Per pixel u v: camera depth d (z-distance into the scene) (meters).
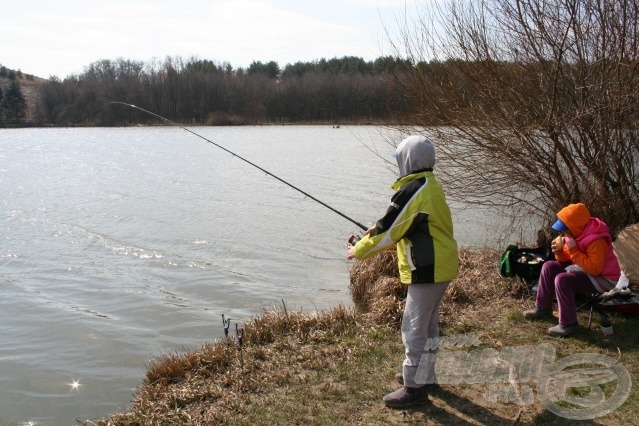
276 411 4.02
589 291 4.82
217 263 10.55
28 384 6.01
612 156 6.02
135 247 11.88
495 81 6.12
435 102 6.65
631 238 5.79
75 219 14.89
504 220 9.09
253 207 15.94
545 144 6.20
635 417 3.67
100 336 7.27
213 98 78.81
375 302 6.42
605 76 5.70
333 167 25.25
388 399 3.97
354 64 81.38
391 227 3.62
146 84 77.19
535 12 5.78
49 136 60.09
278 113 79.19
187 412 4.11
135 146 43.34
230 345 5.23
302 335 5.31
